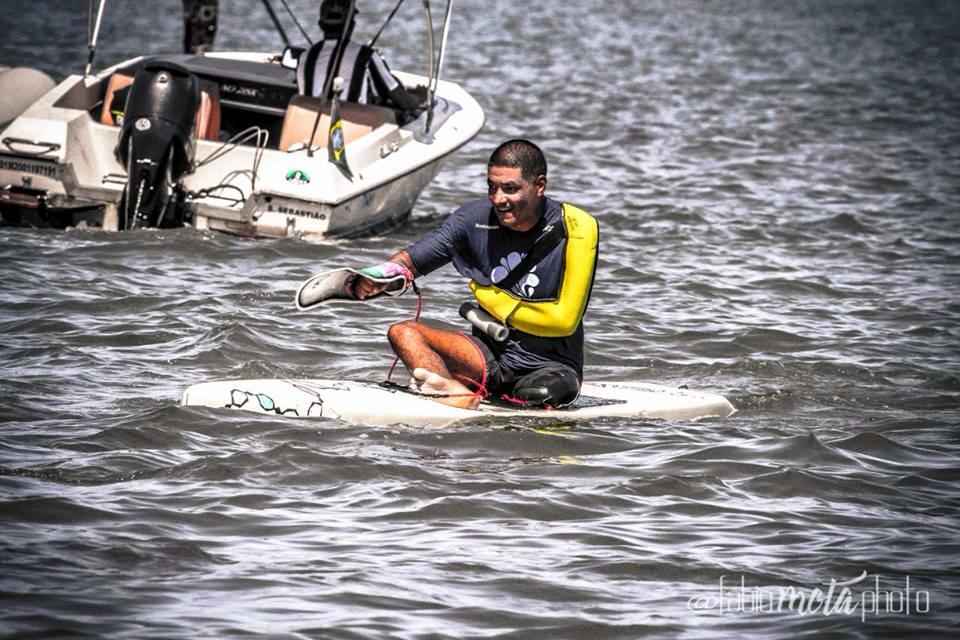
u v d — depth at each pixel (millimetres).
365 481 23734
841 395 31281
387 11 160375
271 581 19500
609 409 28156
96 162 47375
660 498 23531
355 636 17875
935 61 128125
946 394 31578
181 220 46938
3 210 46969
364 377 31625
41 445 25078
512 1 181125
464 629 18234
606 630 18359
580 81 101562
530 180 26531
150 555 20219
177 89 46156
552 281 27312
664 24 157250
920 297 42750
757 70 114500
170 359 32250
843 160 71062
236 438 25672
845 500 23828
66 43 116750
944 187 64062
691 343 36469
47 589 18844
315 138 48188
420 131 50000
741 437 27281
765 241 51094
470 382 27875
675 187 61500
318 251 45406
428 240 27266
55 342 33344
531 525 22094
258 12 150875
